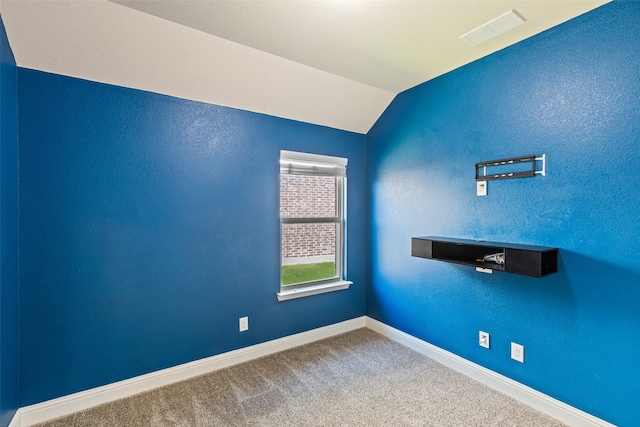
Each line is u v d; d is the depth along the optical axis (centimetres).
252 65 229
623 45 161
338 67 243
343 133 320
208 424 184
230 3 167
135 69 205
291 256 302
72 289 198
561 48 184
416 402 205
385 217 312
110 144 208
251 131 265
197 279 242
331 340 305
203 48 206
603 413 170
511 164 209
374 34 197
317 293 305
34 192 186
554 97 188
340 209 331
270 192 276
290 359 266
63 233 195
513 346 210
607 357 169
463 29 190
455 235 247
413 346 283
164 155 227
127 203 214
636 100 157
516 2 165
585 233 176
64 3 162
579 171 178
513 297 210
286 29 192
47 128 189
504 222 214
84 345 201
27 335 185
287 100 268
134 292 218
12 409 171
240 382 230
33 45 175
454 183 247
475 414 192
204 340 245
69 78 194
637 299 158
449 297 252
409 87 282
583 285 177
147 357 222
